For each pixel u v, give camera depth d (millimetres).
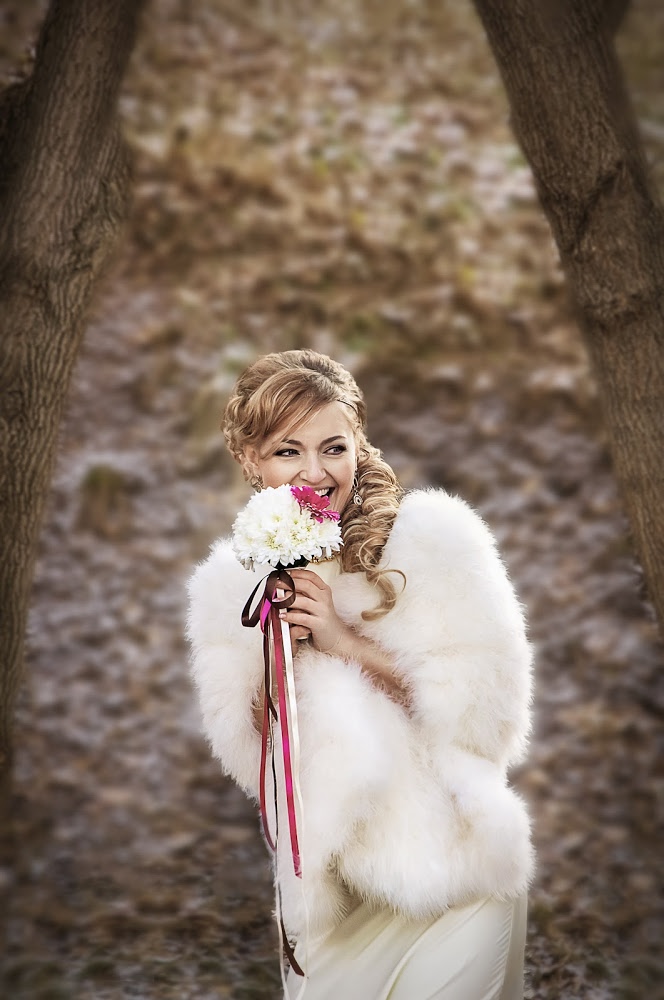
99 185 2814
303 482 2320
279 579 2266
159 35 9016
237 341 7496
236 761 2469
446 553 2260
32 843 4590
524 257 8031
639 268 2621
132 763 5219
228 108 8688
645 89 8664
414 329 7633
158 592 6285
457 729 2223
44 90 2766
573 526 6508
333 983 2238
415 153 8625
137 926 4047
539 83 2627
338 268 7930
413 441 7066
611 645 5750
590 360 2803
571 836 4582
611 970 3793
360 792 2148
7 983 3689
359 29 9516
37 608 6082
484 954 2188
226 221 8094
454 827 2199
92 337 7379
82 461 6746
